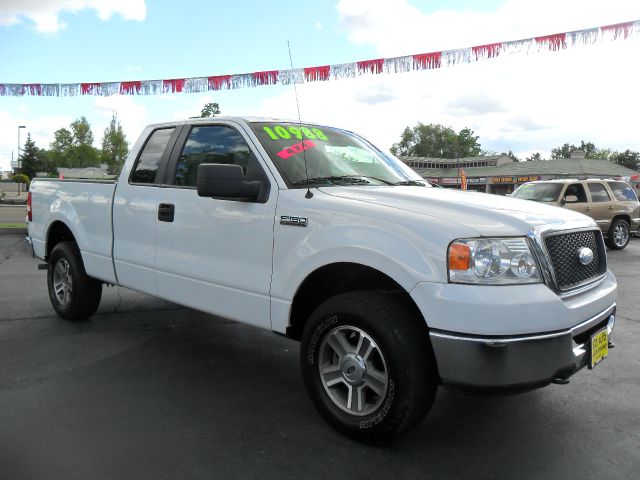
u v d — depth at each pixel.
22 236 12.91
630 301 6.80
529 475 2.62
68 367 4.01
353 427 2.86
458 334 2.49
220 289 3.56
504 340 2.45
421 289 2.57
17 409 3.24
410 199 3.00
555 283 2.68
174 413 3.25
